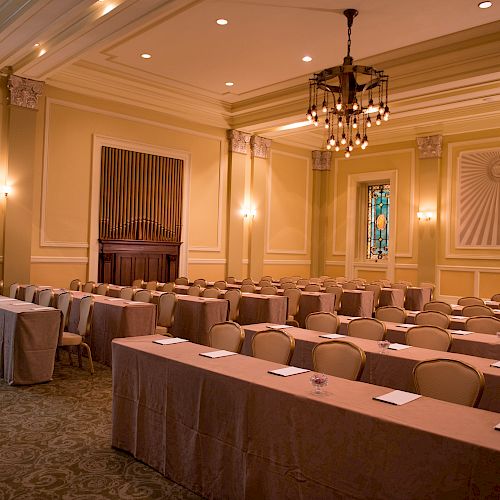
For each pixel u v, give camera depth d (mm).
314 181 14719
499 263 11734
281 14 7160
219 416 2953
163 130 11141
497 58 7652
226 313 7141
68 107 9680
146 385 3473
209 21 7441
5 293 8844
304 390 2689
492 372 3643
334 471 2418
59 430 4070
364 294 8773
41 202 9336
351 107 6895
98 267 10172
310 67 9273
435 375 3098
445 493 2068
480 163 12062
